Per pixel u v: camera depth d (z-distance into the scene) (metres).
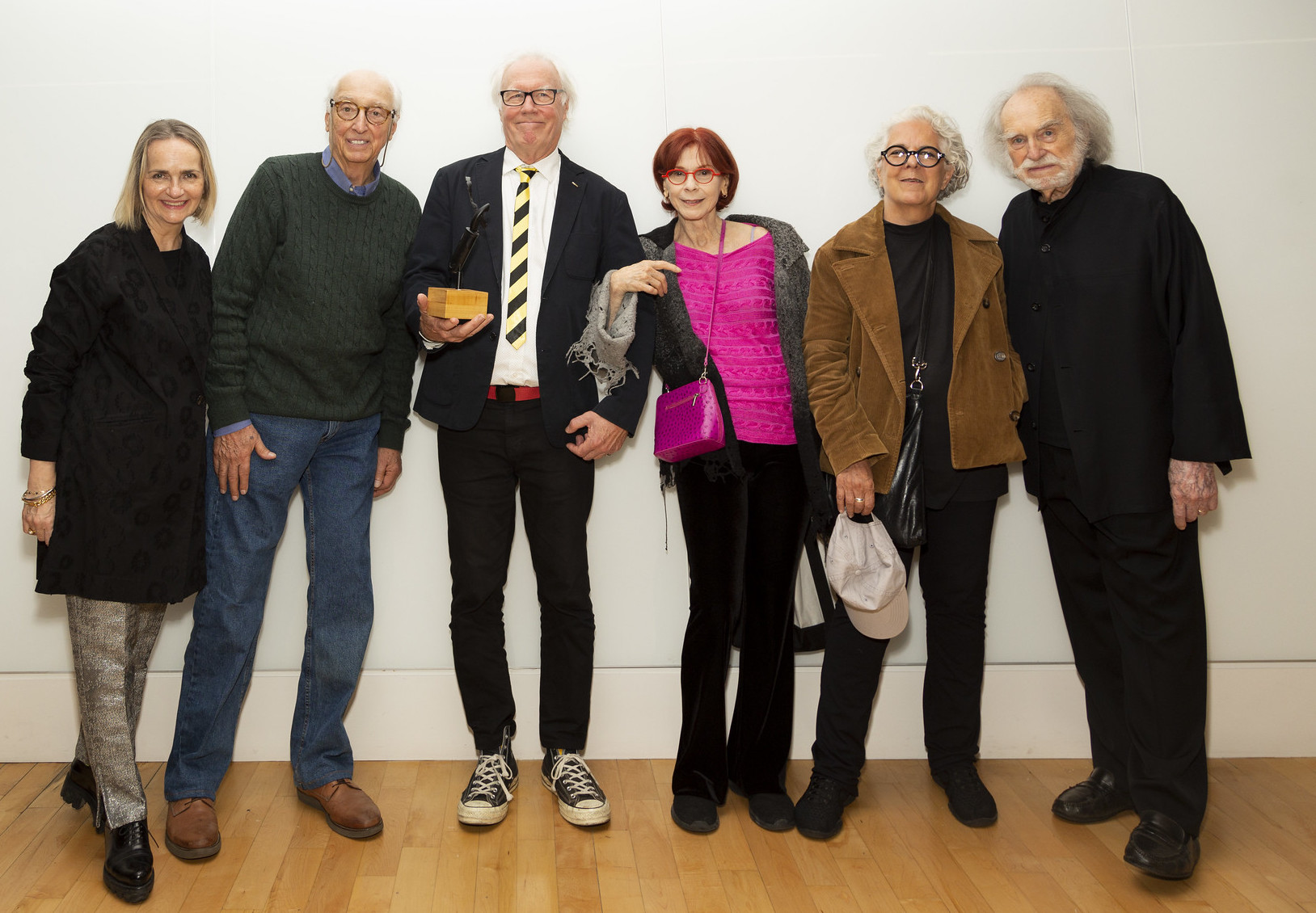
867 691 2.22
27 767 2.57
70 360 1.93
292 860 2.08
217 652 2.16
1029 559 2.64
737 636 2.43
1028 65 2.56
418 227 2.29
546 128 2.25
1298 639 2.61
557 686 2.35
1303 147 2.54
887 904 1.91
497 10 2.56
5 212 2.54
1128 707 2.08
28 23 2.53
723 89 2.57
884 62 2.57
